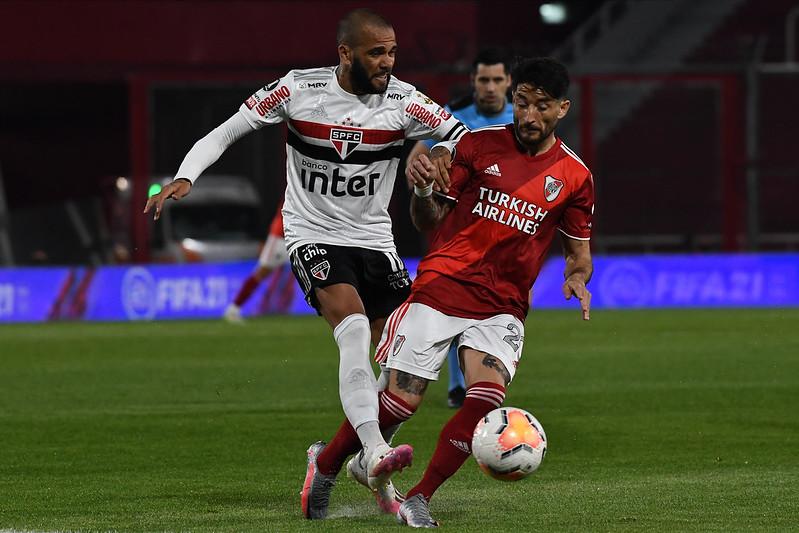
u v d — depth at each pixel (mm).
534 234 21141
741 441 29375
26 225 77188
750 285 79500
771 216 83688
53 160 99625
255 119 22453
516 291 21156
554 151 21281
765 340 55125
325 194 22656
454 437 19969
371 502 22641
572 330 60781
